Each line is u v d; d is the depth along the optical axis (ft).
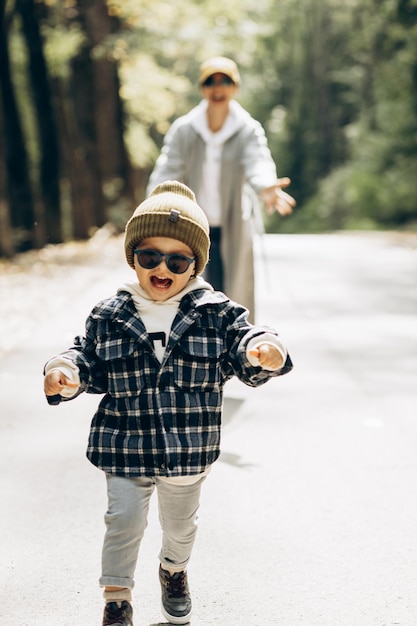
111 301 11.05
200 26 77.25
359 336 31.50
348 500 16.22
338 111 180.04
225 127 22.21
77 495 16.69
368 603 12.42
